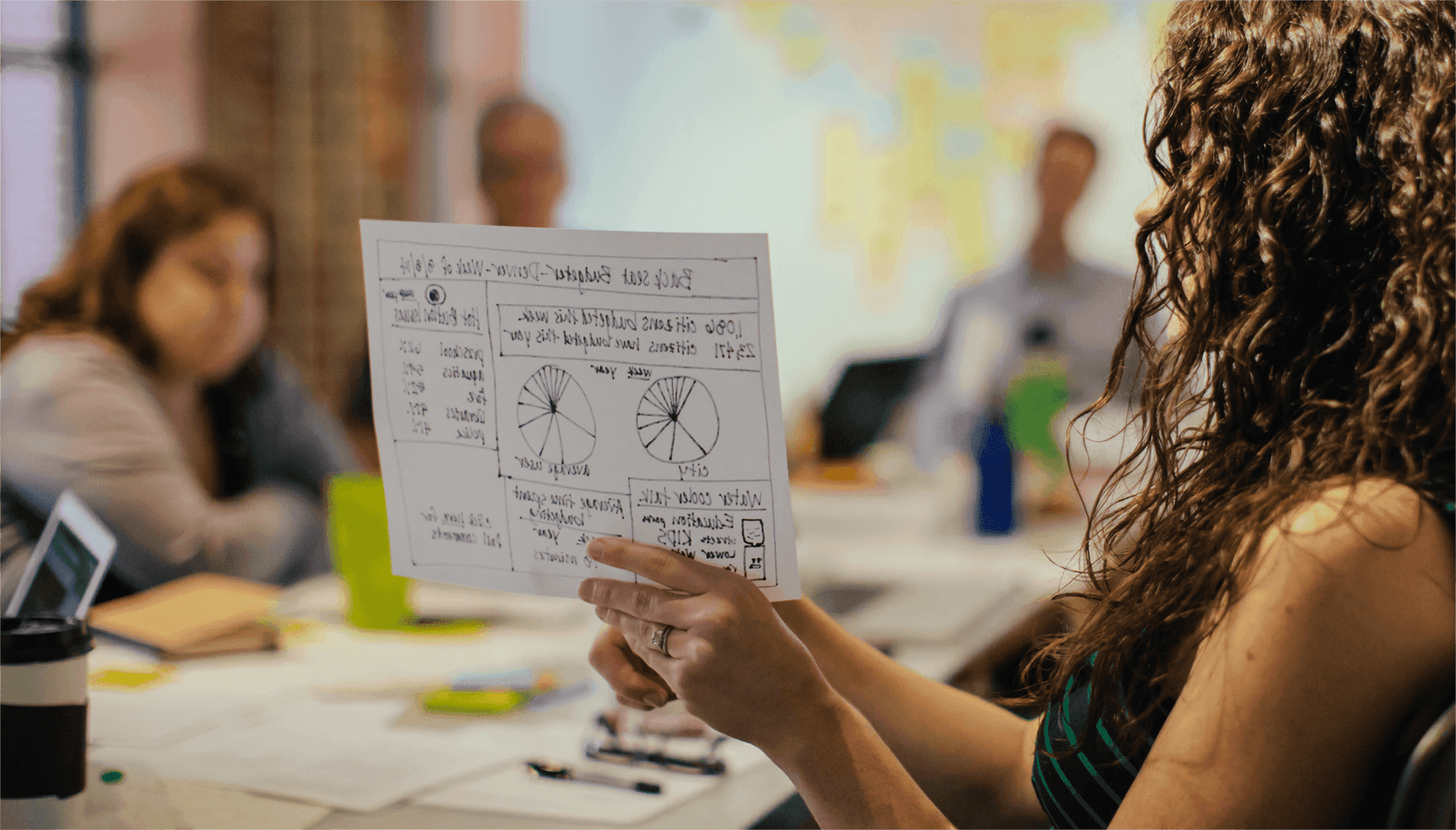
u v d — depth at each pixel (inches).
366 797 35.4
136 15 130.1
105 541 36.5
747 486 29.4
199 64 132.0
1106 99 175.6
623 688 37.9
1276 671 24.5
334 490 57.9
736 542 30.0
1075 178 124.4
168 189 81.1
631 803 35.1
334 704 45.7
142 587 72.6
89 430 71.8
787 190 197.6
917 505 89.6
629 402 29.7
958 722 39.1
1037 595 66.1
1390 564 24.4
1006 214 192.5
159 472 74.0
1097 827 30.4
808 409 118.0
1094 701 30.1
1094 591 35.5
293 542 80.8
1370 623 24.2
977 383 117.6
